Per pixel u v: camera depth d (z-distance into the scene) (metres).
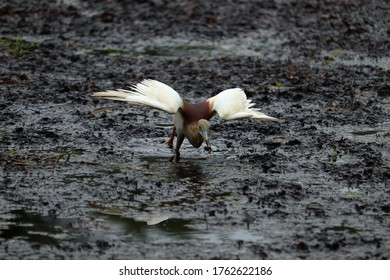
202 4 28.66
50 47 23.81
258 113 13.13
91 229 11.15
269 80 20.33
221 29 26.38
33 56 22.47
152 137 15.39
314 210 11.79
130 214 11.66
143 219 11.48
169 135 15.55
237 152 14.50
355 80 20.44
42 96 18.22
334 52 23.92
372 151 14.51
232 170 13.50
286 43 25.02
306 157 14.16
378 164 13.77
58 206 11.87
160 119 16.72
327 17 27.84
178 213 11.68
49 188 12.54
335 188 12.66
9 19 27.14
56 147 14.58
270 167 13.59
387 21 27.95
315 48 24.61
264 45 24.83
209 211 11.73
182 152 14.53
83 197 12.22
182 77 20.56
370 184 12.84
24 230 11.09
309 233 11.03
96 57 22.86
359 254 10.41
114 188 12.59
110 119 16.47
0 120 16.22
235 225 11.28
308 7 28.78
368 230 11.17
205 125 13.29
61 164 13.64
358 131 15.92
